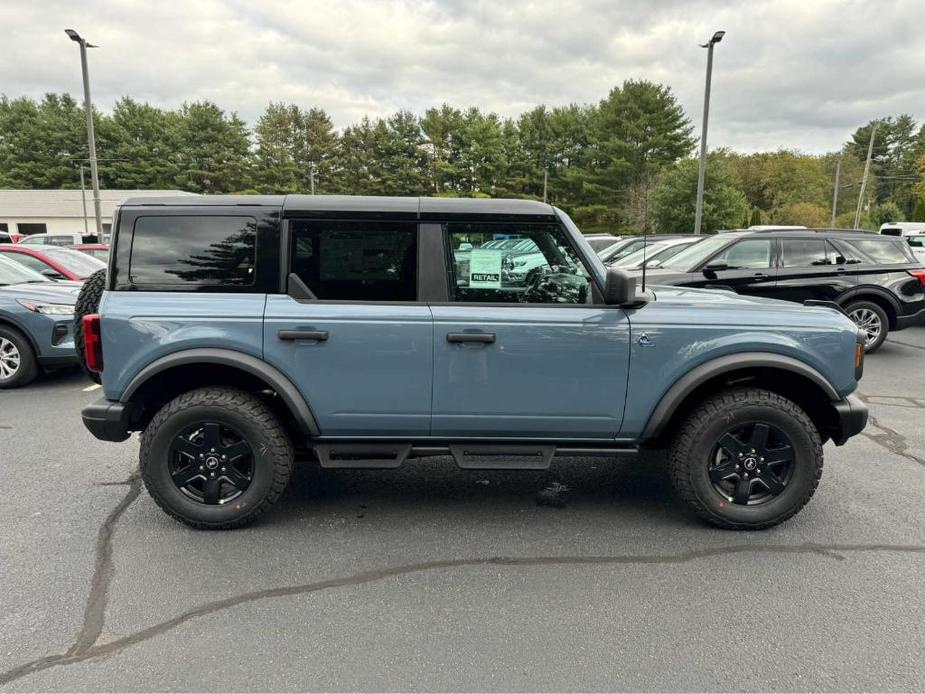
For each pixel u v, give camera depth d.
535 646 2.55
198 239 3.35
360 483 4.26
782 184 74.25
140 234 3.35
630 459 4.77
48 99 64.62
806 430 3.40
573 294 3.45
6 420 5.64
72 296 7.14
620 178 45.31
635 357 3.38
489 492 4.12
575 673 2.40
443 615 2.76
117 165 57.66
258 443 3.41
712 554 3.30
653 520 3.71
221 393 3.43
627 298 3.24
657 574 3.10
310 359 3.33
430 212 3.37
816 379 3.40
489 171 54.03
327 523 3.65
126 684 2.32
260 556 3.26
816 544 3.40
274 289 3.36
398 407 3.40
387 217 3.36
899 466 4.55
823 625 2.69
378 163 57.44
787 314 3.48
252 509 3.48
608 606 2.83
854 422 3.49
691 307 3.48
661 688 2.32
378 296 3.39
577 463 4.68
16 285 7.37
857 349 3.48
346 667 2.42
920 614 2.77
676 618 2.74
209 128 58.38
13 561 3.18
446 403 3.40
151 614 2.75
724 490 3.60
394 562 3.21
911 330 11.12
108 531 3.51
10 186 58.56
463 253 3.40
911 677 2.38
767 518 3.50
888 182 88.19
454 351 3.34
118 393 3.37
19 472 4.38
